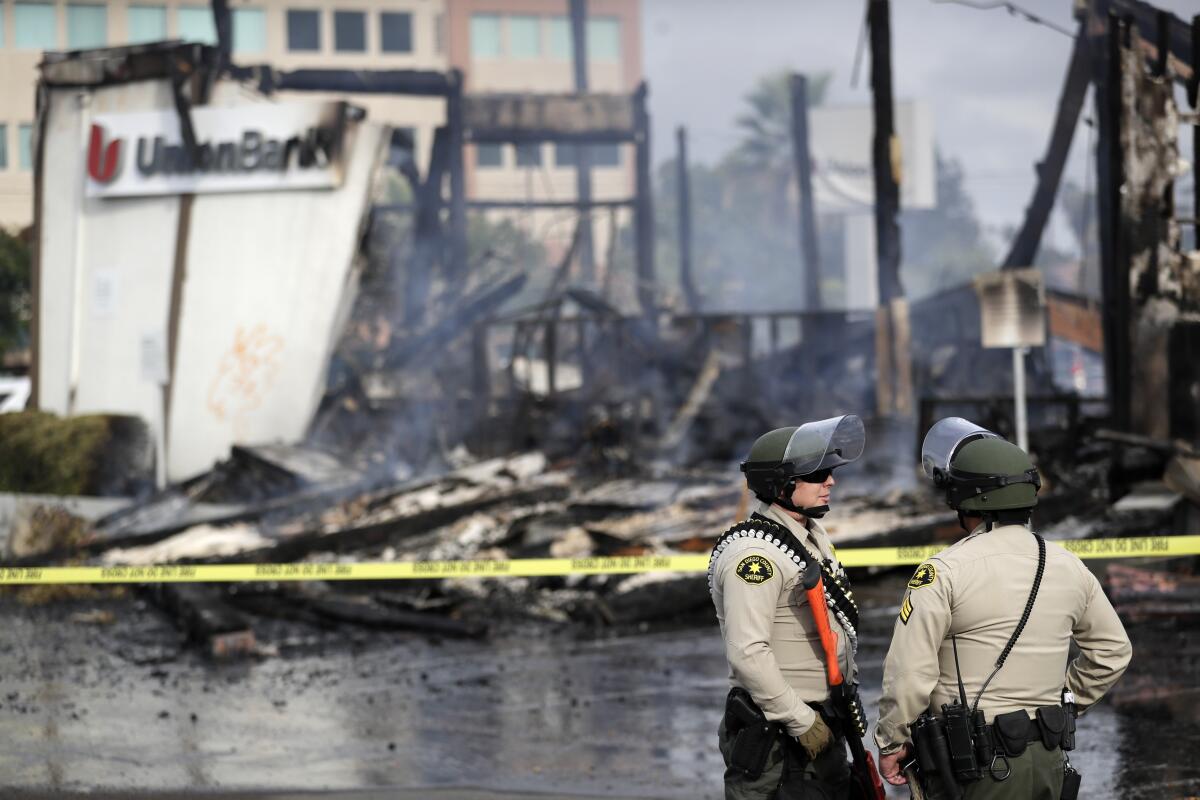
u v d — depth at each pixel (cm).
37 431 4869
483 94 8781
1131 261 3444
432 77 7944
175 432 5528
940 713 932
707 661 2484
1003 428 4412
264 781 1644
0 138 10731
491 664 2498
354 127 5488
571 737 1897
